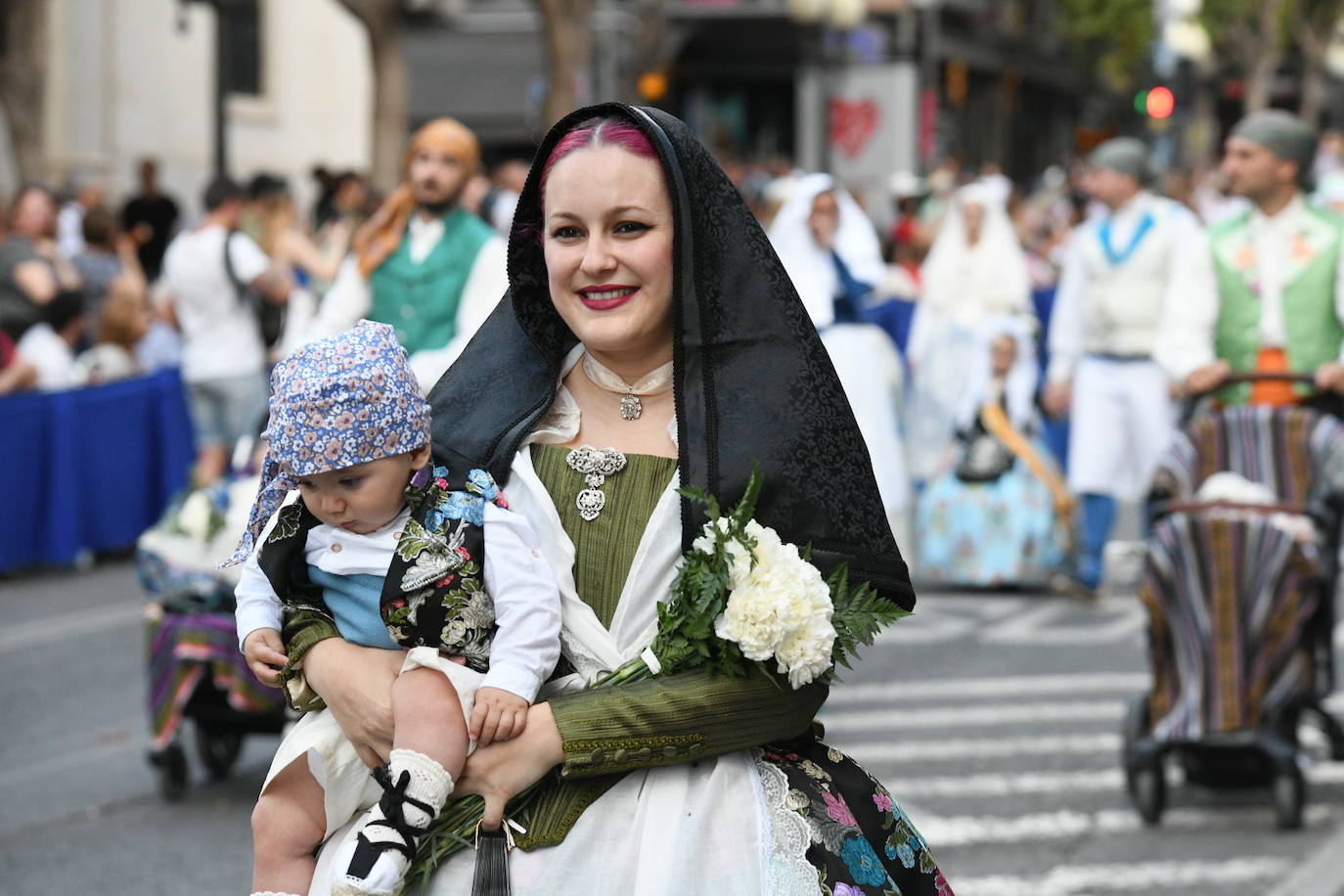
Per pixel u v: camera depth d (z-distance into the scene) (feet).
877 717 24.08
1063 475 41.81
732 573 8.42
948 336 35.32
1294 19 129.29
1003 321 34.14
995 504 33.37
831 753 9.20
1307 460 19.31
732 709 8.54
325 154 84.58
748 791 8.61
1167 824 19.58
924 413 35.29
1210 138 129.39
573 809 8.47
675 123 8.81
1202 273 21.42
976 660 27.58
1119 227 32.48
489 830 8.34
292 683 8.83
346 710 8.57
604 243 8.63
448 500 8.70
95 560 38.65
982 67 136.67
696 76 119.44
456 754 8.34
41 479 36.40
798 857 8.47
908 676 26.50
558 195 8.72
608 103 8.80
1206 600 19.21
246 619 9.01
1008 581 33.17
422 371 21.20
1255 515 19.02
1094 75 155.94
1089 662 27.43
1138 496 32.53
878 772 21.47
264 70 80.28
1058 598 33.04
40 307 37.06
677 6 110.11
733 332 8.73
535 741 8.34
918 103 104.68
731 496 8.59
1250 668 19.20
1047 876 17.71
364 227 22.18
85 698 25.99
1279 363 21.04
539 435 9.16
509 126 109.19
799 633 8.42
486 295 21.81
